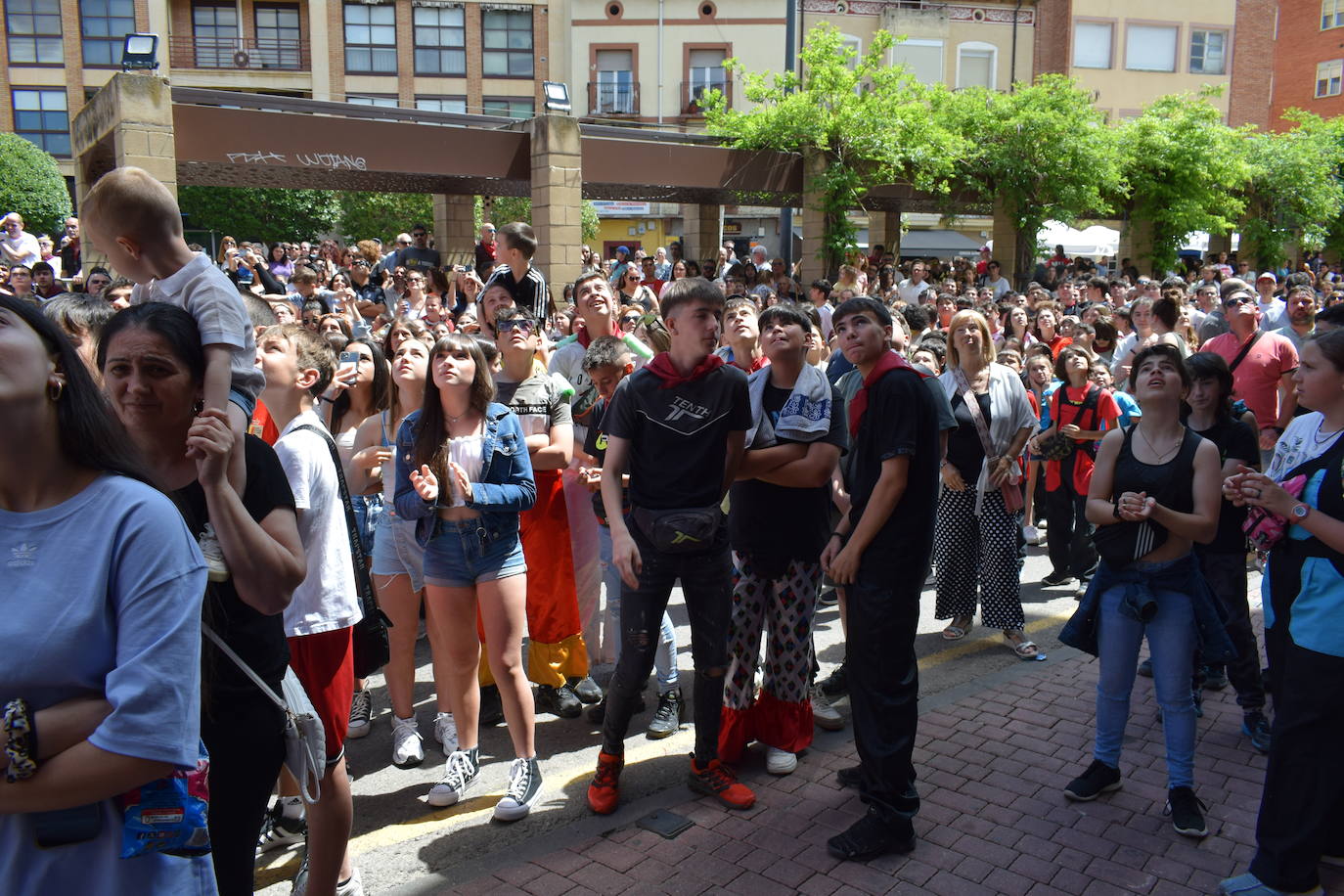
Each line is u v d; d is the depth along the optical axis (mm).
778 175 16109
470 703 4117
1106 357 8930
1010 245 19062
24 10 33594
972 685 5223
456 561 3904
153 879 1819
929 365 5941
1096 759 3992
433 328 8594
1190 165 20297
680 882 3396
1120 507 3734
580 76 32812
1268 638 3477
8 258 12125
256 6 33812
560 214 13469
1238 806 3922
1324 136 24406
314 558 3273
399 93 33906
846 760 4395
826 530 4320
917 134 16297
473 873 3498
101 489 1770
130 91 10742
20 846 1744
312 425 3467
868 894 3307
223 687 2441
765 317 4156
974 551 5828
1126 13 34062
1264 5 35312
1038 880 3393
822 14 30891
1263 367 6832
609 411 3965
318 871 3119
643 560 3801
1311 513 3168
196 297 2752
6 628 1674
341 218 29828
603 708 4863
